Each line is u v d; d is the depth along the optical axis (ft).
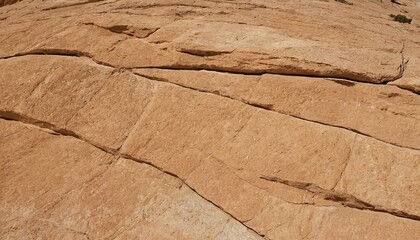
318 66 24.13
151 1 37.06
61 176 23.95
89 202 22.43
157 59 28.50
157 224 20.85
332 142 21.58
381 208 19.10
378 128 21.66
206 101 25.21
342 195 19.81
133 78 27.76
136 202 22.02
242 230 20.03
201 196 21.70
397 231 18.45
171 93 26.23
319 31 31.35
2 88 28.86
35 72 29.37
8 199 23.18
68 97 27.37
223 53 26.50
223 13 34.81
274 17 34.32
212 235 20.02
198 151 23.24
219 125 23.93
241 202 20.94
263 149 22.29
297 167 21.17
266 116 23.57
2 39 34.55
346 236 18.74
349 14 42.24
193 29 30.45
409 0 103.14
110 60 29.37
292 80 24.47
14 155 25.53
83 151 25.07
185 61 27.45
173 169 22.91
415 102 22.21
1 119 28.19
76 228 21.40
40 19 36.55
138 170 23.56
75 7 40.24
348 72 23.56
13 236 21.42
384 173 20.01
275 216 20.11
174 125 24.67
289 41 27.55
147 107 26.04
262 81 24.90
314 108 23.08
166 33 30.07
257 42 27.43
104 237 20.80
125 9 35.99
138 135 24.75
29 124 27.30
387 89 22.85
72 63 29.43
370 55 25.79
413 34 37.60
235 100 24.73
